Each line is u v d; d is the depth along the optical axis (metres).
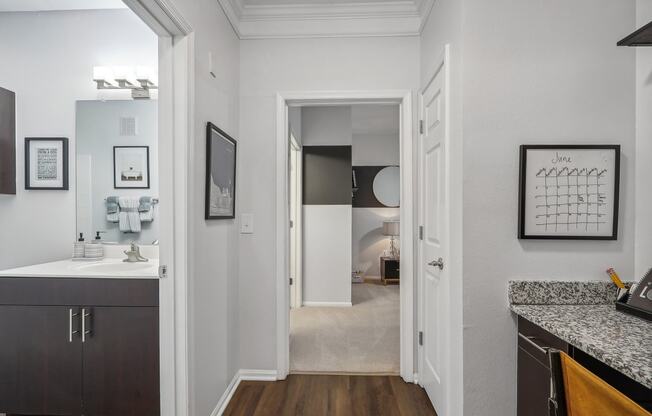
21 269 1.98
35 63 2.44
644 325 1.24
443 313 1.88
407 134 2.42
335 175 4.40
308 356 2.83
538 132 1.56
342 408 2.08
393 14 2.41
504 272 1.56
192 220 1.65
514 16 1.56
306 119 4.42
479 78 1.56
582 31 1.55
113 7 2.42
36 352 1.83
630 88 1.55
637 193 1.54
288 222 2.54
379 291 5.32
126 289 1.80
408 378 2.39
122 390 1.80
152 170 2.46
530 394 1.43
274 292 2.46
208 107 1.90
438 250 1.97
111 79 2.38
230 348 2.26
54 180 2.43
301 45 2.47
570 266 1.55
